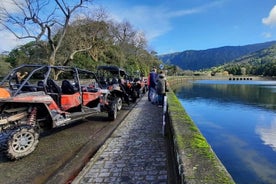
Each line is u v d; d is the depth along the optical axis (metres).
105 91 9.23
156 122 8.80
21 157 5.23
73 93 7.38
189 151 3.16
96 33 31.95
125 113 10.95
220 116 21.73
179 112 6.34
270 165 10.40
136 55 64.25
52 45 21.28
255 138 14.66
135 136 6.95
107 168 4.74
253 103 30.64
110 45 42.06
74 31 28.02
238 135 15.41
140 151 5.68
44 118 6.06
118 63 43.94
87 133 7.42
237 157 11.42
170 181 4.12
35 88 6.33
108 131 7.71
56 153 5.65
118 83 12.01
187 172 2.50
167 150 5.72
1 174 4.54
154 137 6.82
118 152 5.62
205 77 119.06
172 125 5.06
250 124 18.61
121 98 11.86
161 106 12.24
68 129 7.88
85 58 32.22
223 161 10.93
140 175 4.44
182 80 78.12
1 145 5.07
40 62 25.08
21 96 5.41
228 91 49.03
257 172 9.66
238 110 25.06
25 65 6.70
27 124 5.38
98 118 9.76
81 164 5.03
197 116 21.61
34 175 4.51
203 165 2.68
